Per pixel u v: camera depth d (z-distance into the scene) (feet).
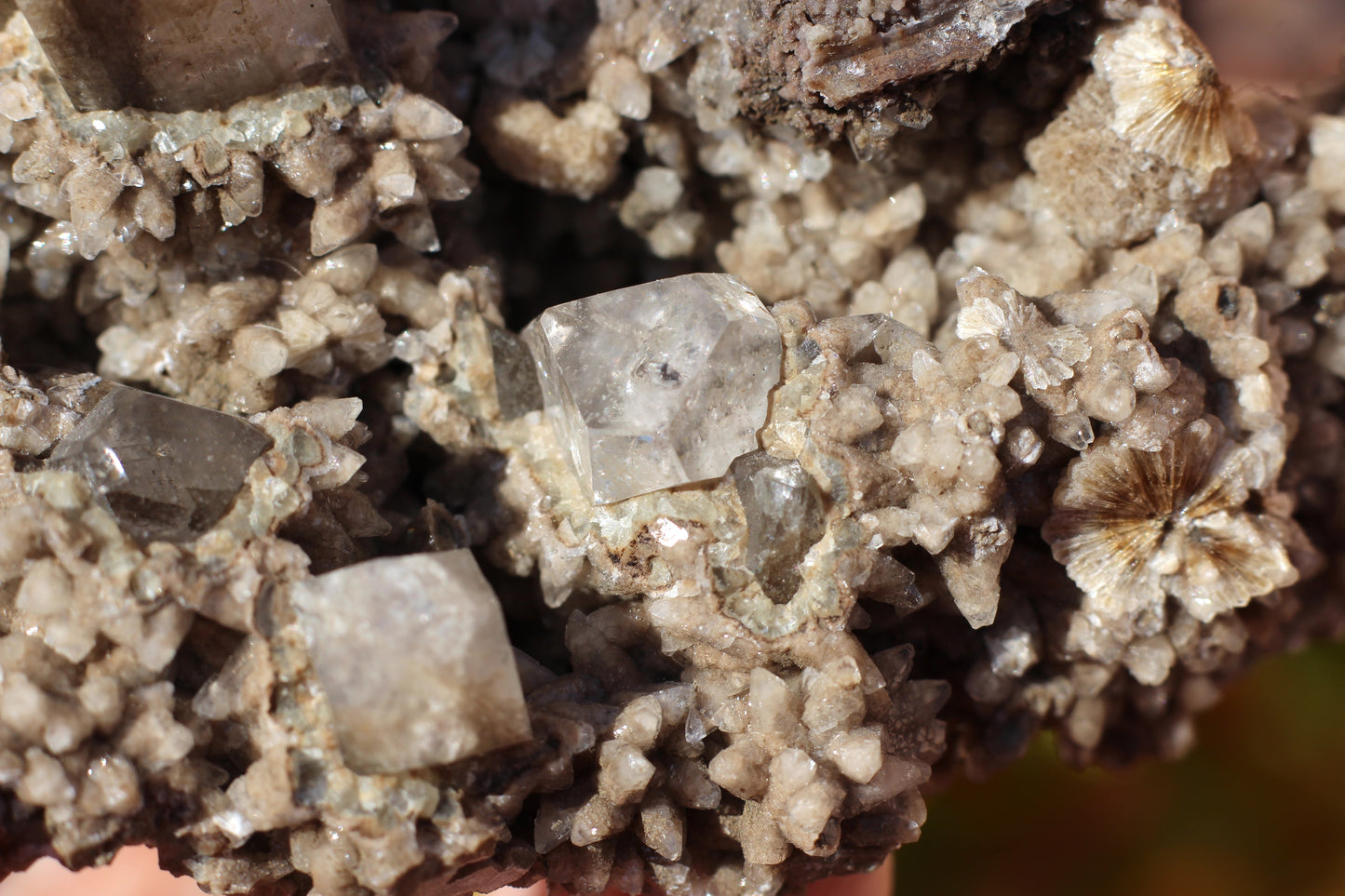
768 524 0.51
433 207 0.54
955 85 0.53
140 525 0.50
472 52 0.55
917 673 0.54
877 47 0.52
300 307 0.52
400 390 0.53
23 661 0.49
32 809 0.49
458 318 0.53
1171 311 0.53
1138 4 0.53
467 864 0.50
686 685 0.51
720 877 0.52
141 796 0.49
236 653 0.50
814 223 0.55
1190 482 0.52
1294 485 0.55
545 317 0.51
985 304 0.51
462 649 0.49
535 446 0.52
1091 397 0.51
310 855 0.50
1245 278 0.54
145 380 0.53
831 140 0.53
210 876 0.50
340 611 0.49
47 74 0.51
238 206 0.52
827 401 0.51
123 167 0.51
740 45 0.53
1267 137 0.54
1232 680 0.57
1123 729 0.56
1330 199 0.54
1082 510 0.52
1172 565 0.52
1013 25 0.52
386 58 0.53
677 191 0.55
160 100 0.51
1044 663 0.54
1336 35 0.57
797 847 0.51
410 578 0.49
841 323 0.52
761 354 0.51
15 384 0.51
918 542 0.51
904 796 0.52
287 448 0.50
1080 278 0.53
